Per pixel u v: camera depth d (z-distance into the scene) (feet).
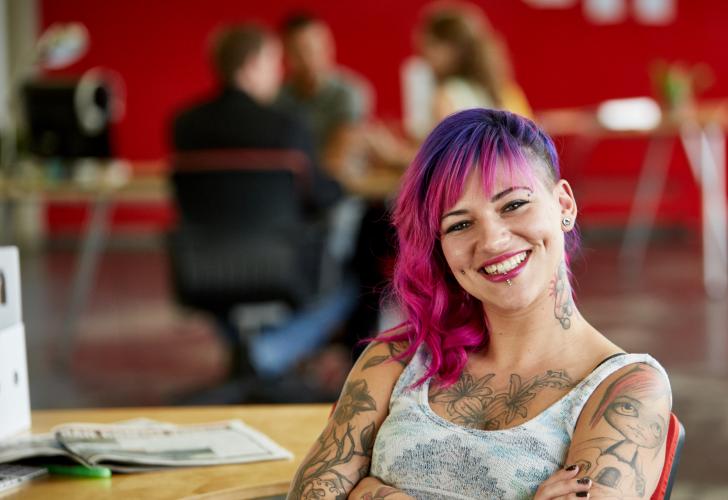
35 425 6.79
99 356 18.84
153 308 23.85
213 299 14.28
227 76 14.30
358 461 5.38
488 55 16.58
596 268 28.32
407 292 5.42
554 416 4.84
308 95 20.80
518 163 5.03
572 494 4.53
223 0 35.83
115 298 25.30
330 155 17.06
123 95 36.09
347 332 16.60
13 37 34.76
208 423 6.84
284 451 6.14
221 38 14.40
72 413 7.14
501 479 4.82
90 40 35.88
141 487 5.58
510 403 5.01
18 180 15.75
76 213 36.04
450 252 5.11
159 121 36.22
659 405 4.75
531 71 35.29
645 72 35.09
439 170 5.11
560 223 5.15
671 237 35.06
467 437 4.98
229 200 14.01
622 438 4.63
